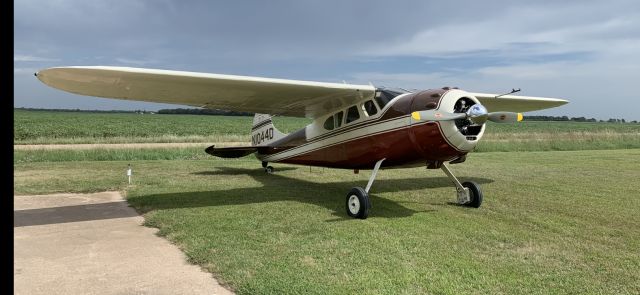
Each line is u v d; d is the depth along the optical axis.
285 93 6.43
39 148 15.11
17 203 6.56
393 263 3.74
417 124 5.60
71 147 16.05
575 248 4.26
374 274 3.47
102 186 8.02
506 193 7.58
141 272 3.57
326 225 5.13
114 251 4.14
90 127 40.44
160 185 8.21
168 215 5.56
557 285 3.29
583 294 3.14
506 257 3.95
